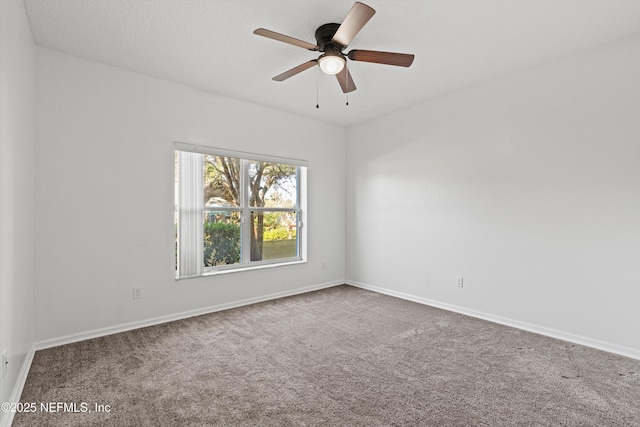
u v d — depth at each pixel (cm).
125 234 299
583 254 269
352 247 482
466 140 347
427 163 385
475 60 284
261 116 396
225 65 293
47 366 228
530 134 299
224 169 379
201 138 346
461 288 352
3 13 159
